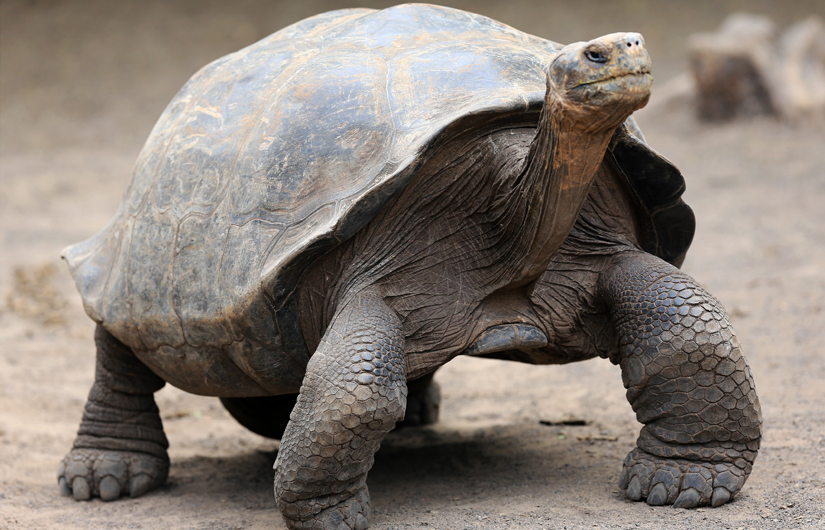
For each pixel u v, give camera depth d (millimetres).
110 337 10242
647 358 7777
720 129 36062
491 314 8055
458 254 8008
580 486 8680
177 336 8664
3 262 23078
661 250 9328
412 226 7910
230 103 9125
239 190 8289
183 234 8648
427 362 7941
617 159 8297
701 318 7688
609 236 8570
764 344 13883
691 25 52062
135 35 52094
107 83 47469
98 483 9922
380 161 7711
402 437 11820
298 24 10102
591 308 8461
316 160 7969
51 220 28500
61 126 43250
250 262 7871
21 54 50281
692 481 7750
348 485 7590
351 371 7207
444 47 8727
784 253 20125
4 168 36656
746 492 8102
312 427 7250
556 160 6969
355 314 7605
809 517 7340
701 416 7727
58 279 21922
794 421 10336
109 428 10242
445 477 9555
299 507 7512
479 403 13391
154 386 10516
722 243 21891
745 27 37000
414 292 7898
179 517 8977
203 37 52188
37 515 9242
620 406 12125
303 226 7719
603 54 6418
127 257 9375
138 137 41469
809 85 36219
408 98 8102
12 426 12469
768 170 29625
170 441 12500
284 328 7887
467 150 7883
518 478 9211
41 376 15117
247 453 11789
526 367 14938
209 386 8977
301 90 8477
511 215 7617
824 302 15789
